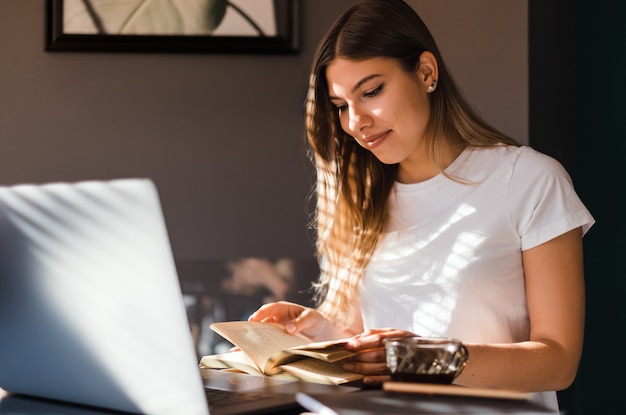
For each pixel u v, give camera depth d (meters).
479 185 1.63
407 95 1.60
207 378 1.34
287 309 1.67
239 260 2.61
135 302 1.01
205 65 2.61
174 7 2.58
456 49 2.55
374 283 1.72
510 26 2.53
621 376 2.81
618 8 2.83
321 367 1.34
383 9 1.59
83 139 2.62
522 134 2.53
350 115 1.60
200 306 2.61
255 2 2.58
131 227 0.99
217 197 2.62
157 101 2.62
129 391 1.04
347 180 1.76
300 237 2.61
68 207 1.03
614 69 2.83
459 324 1.60
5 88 2.62
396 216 1.72
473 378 1.29
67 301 1.06
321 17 2.59
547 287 1.52
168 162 2.62
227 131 2.62
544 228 1.55
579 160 2.87
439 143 1.67
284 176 2.61
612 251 2.83
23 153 2.63
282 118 2.61
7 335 1.16
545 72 2.67
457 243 1.62
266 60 2.61
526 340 1.61
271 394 1.17
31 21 2.62
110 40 2.59
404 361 1.11
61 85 2.62
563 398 2.66
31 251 1.08
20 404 1.15
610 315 2.82
